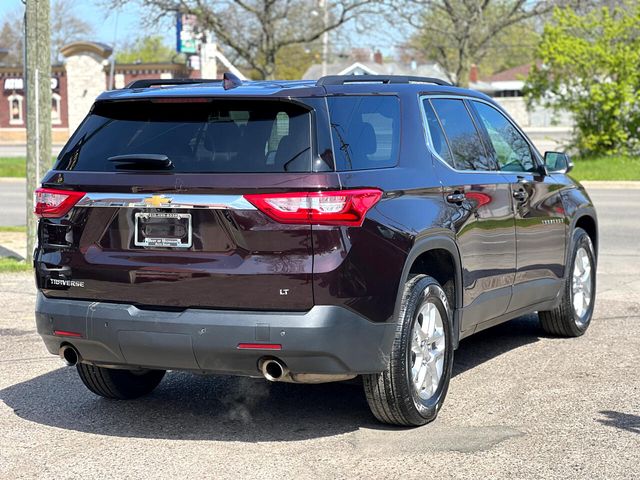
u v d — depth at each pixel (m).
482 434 5.35
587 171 26.27
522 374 6.67
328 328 4.87
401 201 5.32
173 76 53.53
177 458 5.05
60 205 5.31
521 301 6.86
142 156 5.09
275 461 4.96
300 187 4.86
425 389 5.54
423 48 37.59
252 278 4.89
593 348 7.44
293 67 59.75
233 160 5.02
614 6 29.47
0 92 58.44
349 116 5.26
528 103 29.81
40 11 11.42
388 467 4.84
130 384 6.11
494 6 36.84
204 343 4.94
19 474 4.83
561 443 5.18
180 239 5.03
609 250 12.91
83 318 5.20
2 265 11.57
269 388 6.41
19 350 7.56
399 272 5.19
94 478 4.77
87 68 52.88
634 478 4.65
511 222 6.56
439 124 6.06
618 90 28.02
